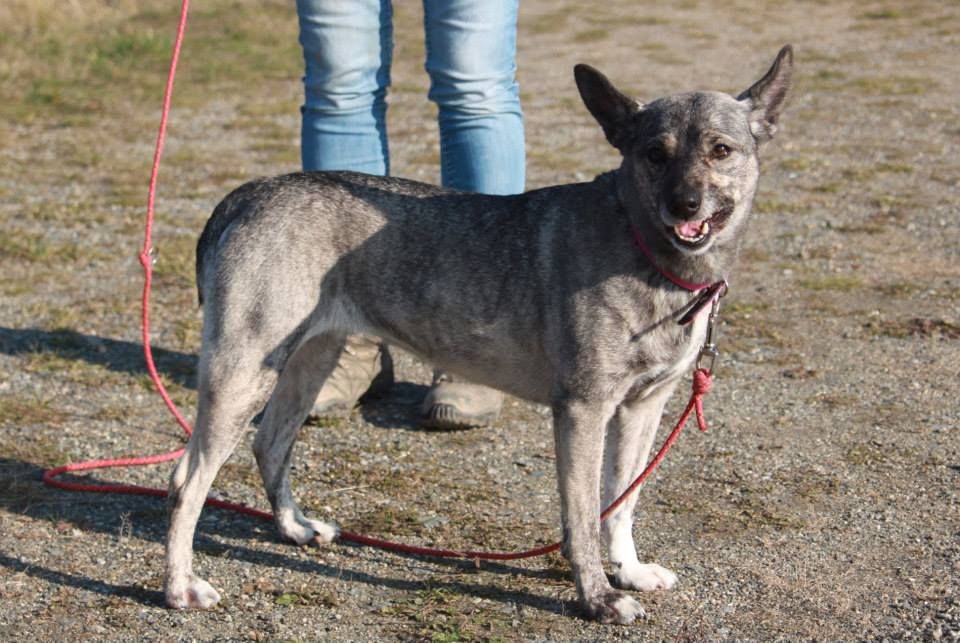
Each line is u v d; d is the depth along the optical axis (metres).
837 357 8.33
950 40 22.72
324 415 7.34
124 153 15.15
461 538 5.94
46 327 8.98
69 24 24.19
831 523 5.99
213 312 5.31
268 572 5.59
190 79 20.34
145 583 5.43
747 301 9.49
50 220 11.94
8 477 6.55
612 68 21.05
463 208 5.55
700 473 6.61
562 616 5.18
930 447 6.85
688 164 5.04
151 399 7.76
